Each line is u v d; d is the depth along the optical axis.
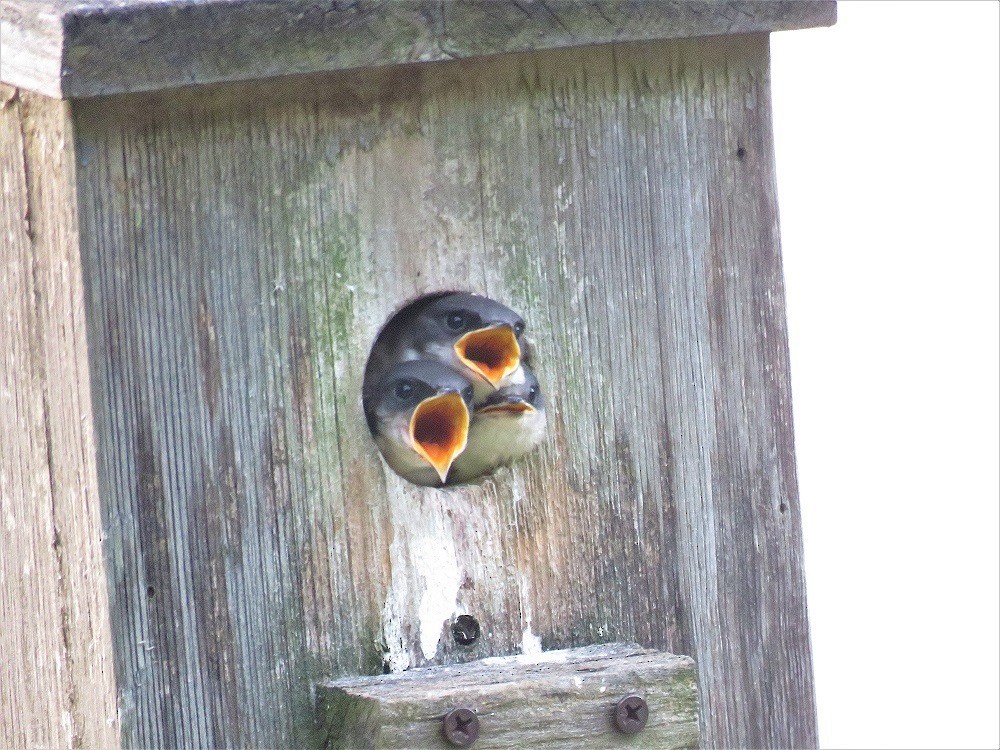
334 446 6.42
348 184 6.39
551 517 6.78
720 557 7.04
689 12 6.59
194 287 6.16
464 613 6.65
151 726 6.16
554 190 6.70
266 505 6.31
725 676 7.06
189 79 5.82
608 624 6.87
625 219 6.81
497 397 6.66
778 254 7.07
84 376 6.02
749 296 7.02
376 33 6.07
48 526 6.37
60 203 6.02
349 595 6.46
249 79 6.00
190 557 6.20
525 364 6.79
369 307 6.45
